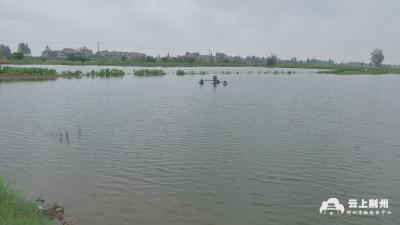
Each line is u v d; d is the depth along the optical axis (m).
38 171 20.47
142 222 14.66
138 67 193.12
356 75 150.62
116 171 20.56
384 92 69.69
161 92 65.62
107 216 15.13
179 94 62.34
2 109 43.28
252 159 22.92
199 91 68.44
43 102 49.91
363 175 20.16
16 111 41.78
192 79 104.38
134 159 22.83
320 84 91.81
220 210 15.80
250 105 48.19
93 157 23.22
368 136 29.36
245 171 20.72
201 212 15.59
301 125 33.91
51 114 39.75
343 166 21.62
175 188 18.17
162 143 26.83
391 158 23.23
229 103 50.22
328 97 59.47
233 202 16.62
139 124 34.09
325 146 26.08
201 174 20.17
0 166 21.22
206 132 30.59
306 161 22.56
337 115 39.94
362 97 59.84
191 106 46.91
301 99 56.12
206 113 40.97
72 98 54.75
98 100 52.69
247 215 15.37
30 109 43.41
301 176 19.95
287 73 157.62
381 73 169.25
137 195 17.28
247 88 76.81
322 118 37.81
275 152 24.52
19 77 95.19
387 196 17.44
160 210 15.75
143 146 25.95
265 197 17.19
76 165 21.59
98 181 19.02
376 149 25.38
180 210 15.76
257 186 18.52
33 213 13.89
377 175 20.17
